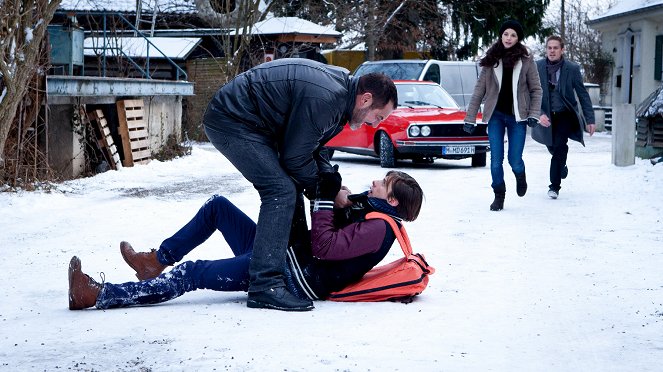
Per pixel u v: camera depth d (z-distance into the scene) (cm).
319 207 467
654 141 1266
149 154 1509
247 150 451
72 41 1440
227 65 2250
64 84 1180
